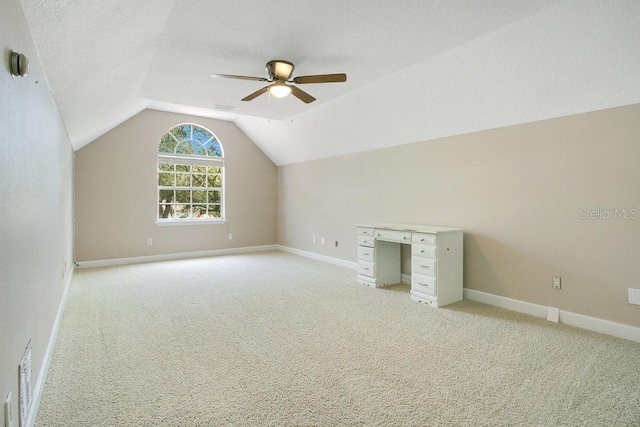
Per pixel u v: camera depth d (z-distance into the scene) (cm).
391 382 200
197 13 240
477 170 361
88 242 543
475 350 243
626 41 226
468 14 243
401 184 451
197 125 643
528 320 304
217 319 308
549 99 289
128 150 574
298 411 172
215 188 674
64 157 355
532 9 237
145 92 419
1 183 113
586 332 275
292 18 248
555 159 300
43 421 164
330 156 579
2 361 116
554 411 172
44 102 204
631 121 256
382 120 432
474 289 367
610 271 271
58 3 140
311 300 367
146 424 162
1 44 110
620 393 188
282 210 721
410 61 324
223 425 162
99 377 205
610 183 269
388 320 306
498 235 344
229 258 629
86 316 314
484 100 326
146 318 310
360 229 438
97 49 212
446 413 170
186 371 213
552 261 305
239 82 383
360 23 255
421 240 359
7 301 123
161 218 624
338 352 241
